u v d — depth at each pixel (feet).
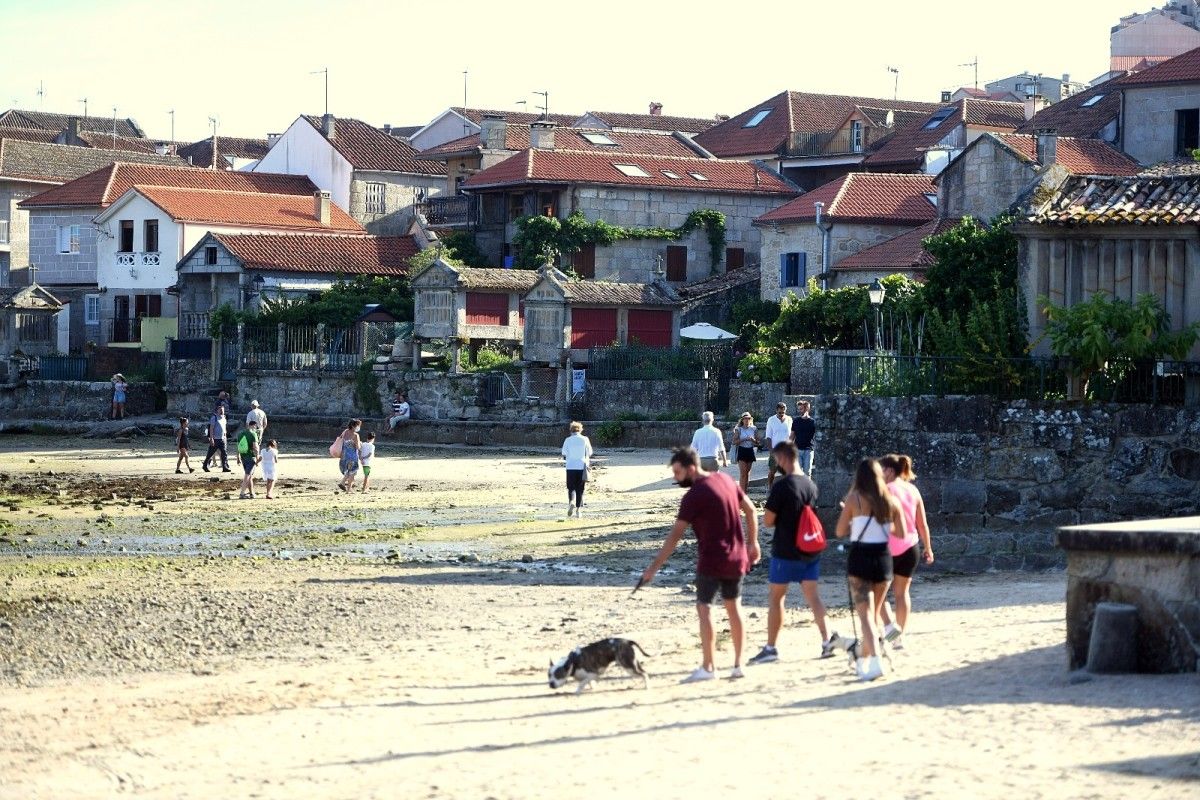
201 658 57.62
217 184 270.67
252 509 116.47
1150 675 41.57
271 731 43.52
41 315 246.27
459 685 49.90
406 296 220.23
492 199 240.73
